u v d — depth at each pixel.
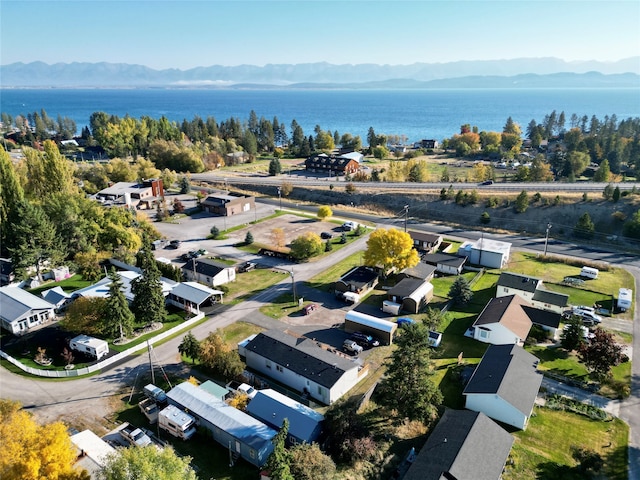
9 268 69.88
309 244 79.31
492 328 53.94
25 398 44.16
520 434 39.91
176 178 144.50
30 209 68.25
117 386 46.19
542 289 66.00
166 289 64.25
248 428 37.62
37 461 26.70
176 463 28.83
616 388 45.34
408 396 40.09
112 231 77.69
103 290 62.44
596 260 81.19
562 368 49.50
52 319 59.56
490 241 84.25
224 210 107.25
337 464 36.19
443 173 155.38
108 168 135.38
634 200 96.88
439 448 35.38
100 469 32.66
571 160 149.62
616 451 37.84
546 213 100.06
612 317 60.78
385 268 71.00
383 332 54.28
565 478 35.09
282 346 49.38
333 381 43.69
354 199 121.81
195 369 49.19
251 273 75.38
